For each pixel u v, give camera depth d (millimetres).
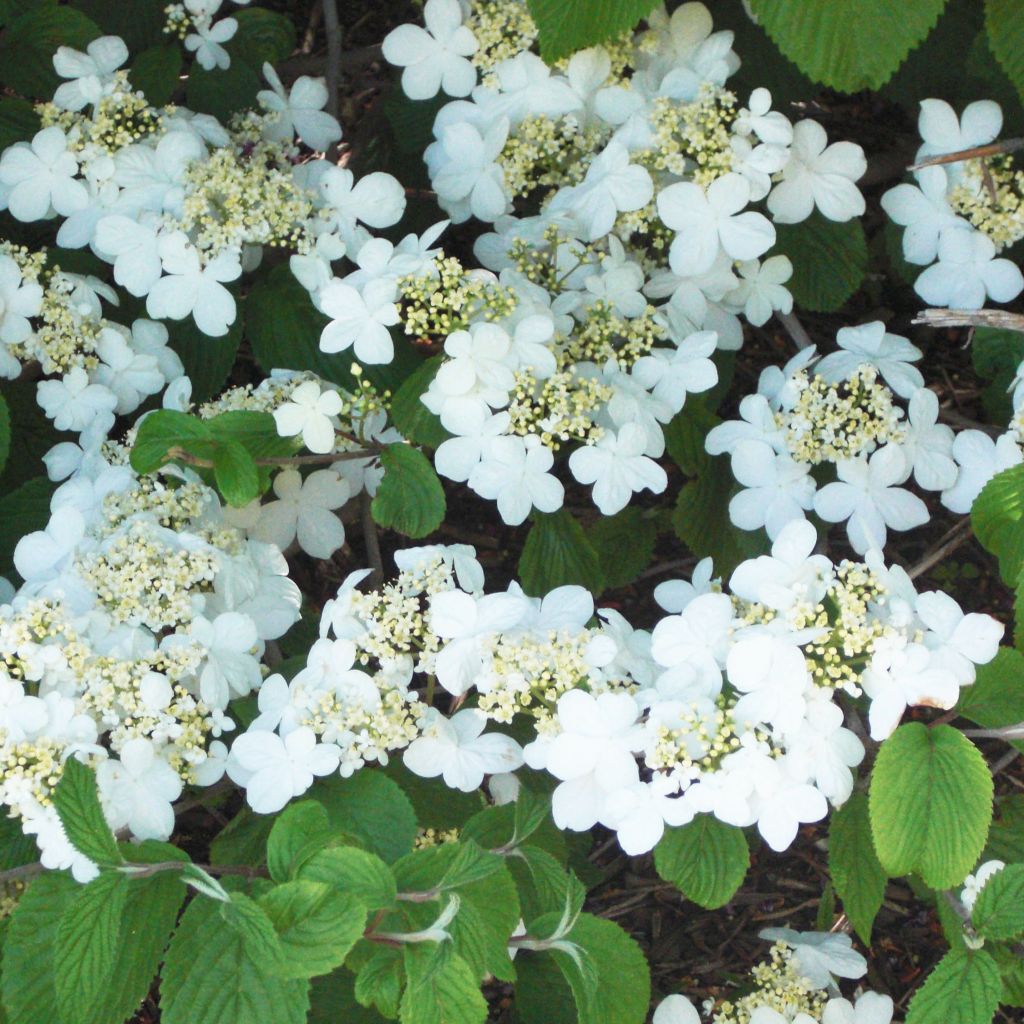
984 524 604
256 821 573
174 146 659
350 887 479
